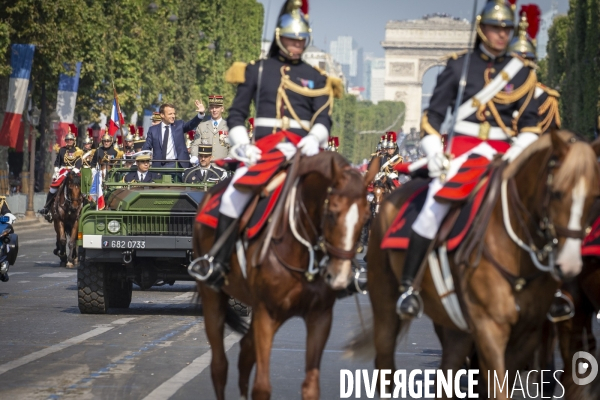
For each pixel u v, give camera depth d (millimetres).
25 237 91125
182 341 32188
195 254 22297
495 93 19438
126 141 66812
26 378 25953
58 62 99750
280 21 21141
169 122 46469
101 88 129625
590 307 22047
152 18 147250
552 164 16734
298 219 19219
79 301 38531
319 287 19234
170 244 38312
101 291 38438
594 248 20859
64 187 60656
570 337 21828
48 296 45250
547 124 20391
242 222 20250
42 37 96688
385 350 21078
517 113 19609
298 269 19172
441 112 19766
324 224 18281
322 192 18859
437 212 18859
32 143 116688
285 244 19344
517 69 19531
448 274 18672
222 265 20469
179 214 39062
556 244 16734
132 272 39125
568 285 21531
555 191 16328
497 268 17766
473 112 19547
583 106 167625
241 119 21250
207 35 191500
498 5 19359
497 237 17906
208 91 191500
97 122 131500
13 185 134625
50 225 112438
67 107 113125
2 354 29562
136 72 134500
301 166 19594
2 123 106875
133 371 27016
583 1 167875
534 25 21438
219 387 21859
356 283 20969
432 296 19250
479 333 17969
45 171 146000
